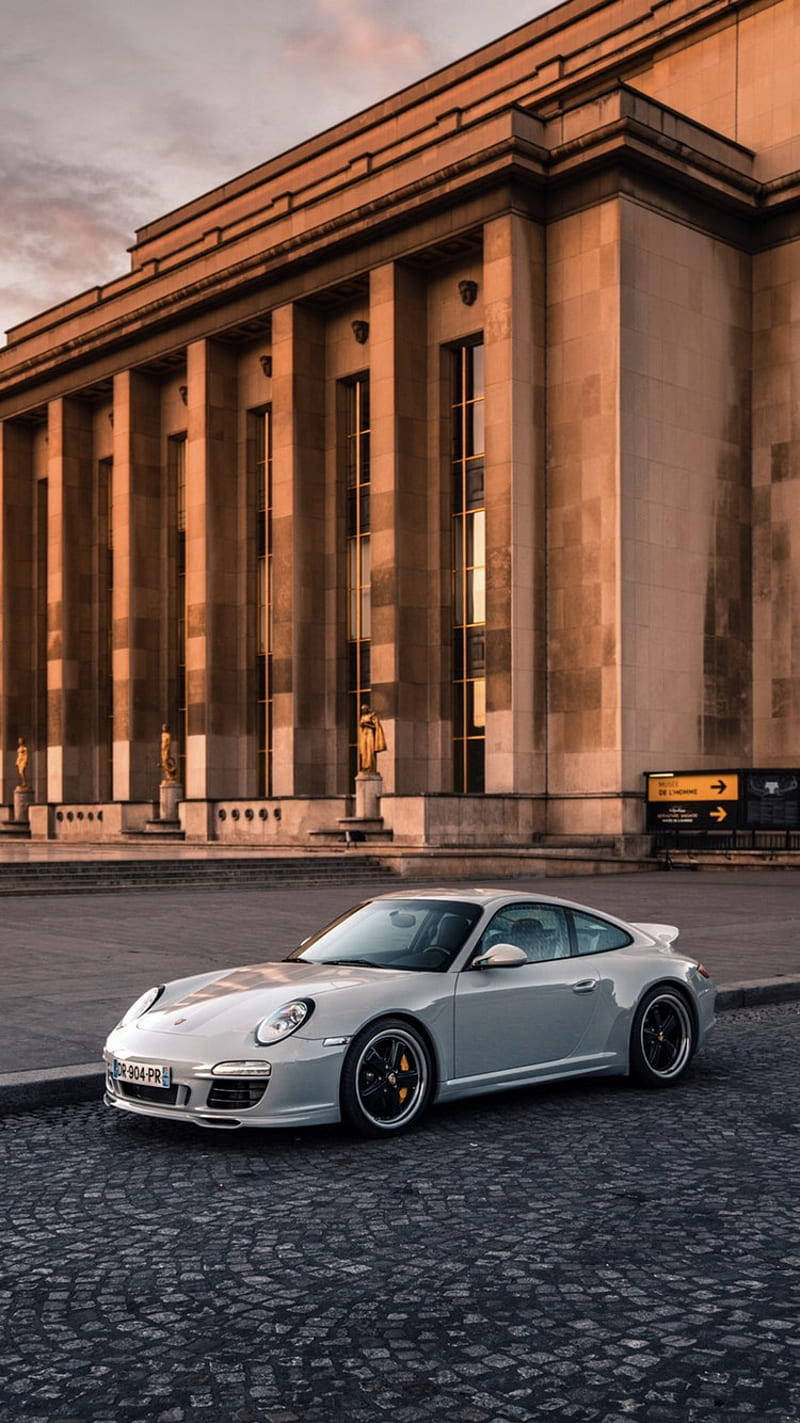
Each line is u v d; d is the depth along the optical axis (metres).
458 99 50.72
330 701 47.34
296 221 47.16
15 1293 5.38
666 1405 4.29
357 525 47.53
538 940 9.10
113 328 54.12
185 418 54.41
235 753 50.78
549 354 41.06
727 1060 10.34
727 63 43.84
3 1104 8.73
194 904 24.48
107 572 58.44
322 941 9.30
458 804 37.97
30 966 15.23
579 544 40.00
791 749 42.16
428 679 44.44
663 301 40.72
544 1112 8.56
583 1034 8.94
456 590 44.47
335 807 41.91
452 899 9.17
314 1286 5.38
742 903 24.56
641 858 37.19
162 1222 6.30
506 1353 4.69
